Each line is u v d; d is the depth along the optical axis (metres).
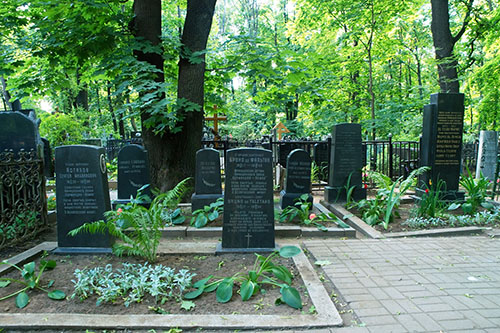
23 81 8.38
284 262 4.32
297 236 5.71
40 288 3.57
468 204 6.64
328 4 14.85
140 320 2.91
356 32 14.62
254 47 8.12
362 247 4.96
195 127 8.12
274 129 16.64
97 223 4.06
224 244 4.71
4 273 3.99
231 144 11.40
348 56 17.30
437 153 7.59
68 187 4.74
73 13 7.03
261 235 4.73
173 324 2.85
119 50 7.18
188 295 3.33
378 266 4.20
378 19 14.75
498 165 7.72
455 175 7.67
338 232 5.70
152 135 8.09
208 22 8.12
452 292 3.46
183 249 4.71
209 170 7.04
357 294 3.43
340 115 16.61
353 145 8.00
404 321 2.91
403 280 3.77
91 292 3.45
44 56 7.42
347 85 18.06
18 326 2.87
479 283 3.68
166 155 8.09
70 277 3.90
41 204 5.88
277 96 9.73
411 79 25.42
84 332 2.85
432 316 2.98
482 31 14.27
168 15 18.73
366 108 18.27
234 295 3.43
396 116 16.77
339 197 7.98
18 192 5.14
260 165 4.68
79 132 15.57
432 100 7.74
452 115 7.54
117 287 3.37
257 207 4.71
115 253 4.40
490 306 3.15
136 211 4.45
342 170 8.02
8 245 5.00
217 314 3.03
